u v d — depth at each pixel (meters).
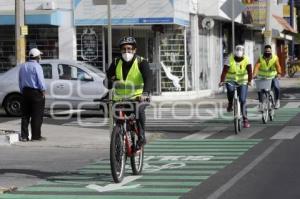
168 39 32.91
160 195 10.32
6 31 32.34
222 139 17.64
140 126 11.96
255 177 11.73
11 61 32.38
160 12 31.02
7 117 24.28
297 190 10.53
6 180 11.99
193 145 16.58
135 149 11.92
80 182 11.69
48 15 30.78
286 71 65.69
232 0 26.86
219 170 12.59
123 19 31.41
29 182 11.77
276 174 11.99
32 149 16.28
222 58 40.34
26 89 17.28
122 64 11.72
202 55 36.03
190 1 33.50
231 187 10.84
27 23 30.73
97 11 31.64
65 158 14.81
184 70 33.16
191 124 21.89
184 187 10.95
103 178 12.06
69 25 32.03
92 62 32.31
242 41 46.91
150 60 32.84
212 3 34.88
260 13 45.75
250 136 18.06
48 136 18.50
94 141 17.48
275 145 16.06
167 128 20.70
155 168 13.02
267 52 21.66
